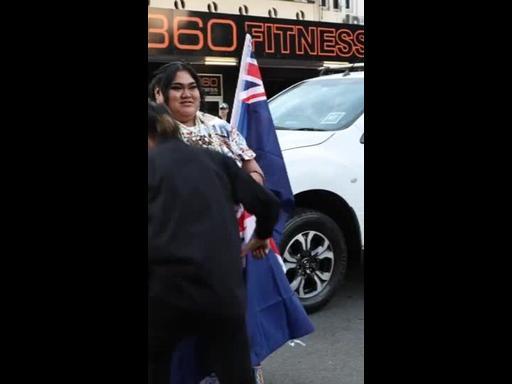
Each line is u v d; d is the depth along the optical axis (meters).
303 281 4.41
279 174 3.04
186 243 2.00
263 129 3.04
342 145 4.67
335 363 3.70
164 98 2.67
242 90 3.07
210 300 2.02
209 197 2.07
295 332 3.06
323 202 4.57
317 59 16.44
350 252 4.80
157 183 2.01
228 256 2.07
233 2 17.05
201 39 14.55
